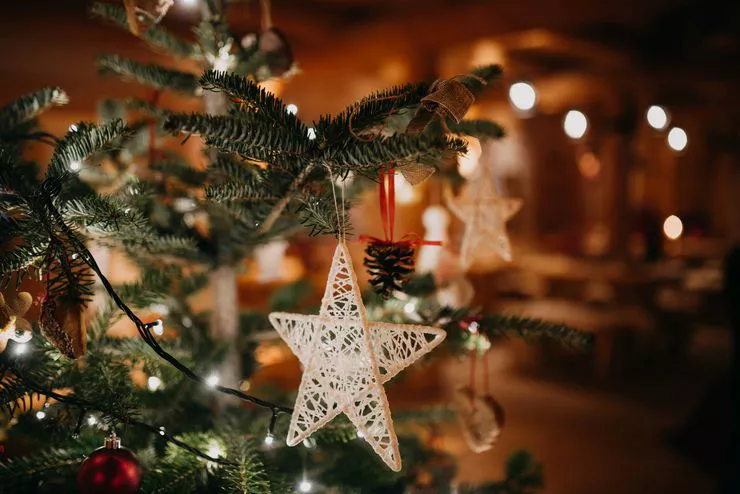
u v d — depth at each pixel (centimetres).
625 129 433
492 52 394
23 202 71
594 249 493
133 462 70
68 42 294
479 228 96
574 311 363
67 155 72
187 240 83
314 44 350
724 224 760
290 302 105
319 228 73
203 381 71
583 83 465
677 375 341
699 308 414
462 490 104
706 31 375
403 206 336
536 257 453
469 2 314
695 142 723
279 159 71
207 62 90
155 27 90
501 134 92
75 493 80
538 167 660
